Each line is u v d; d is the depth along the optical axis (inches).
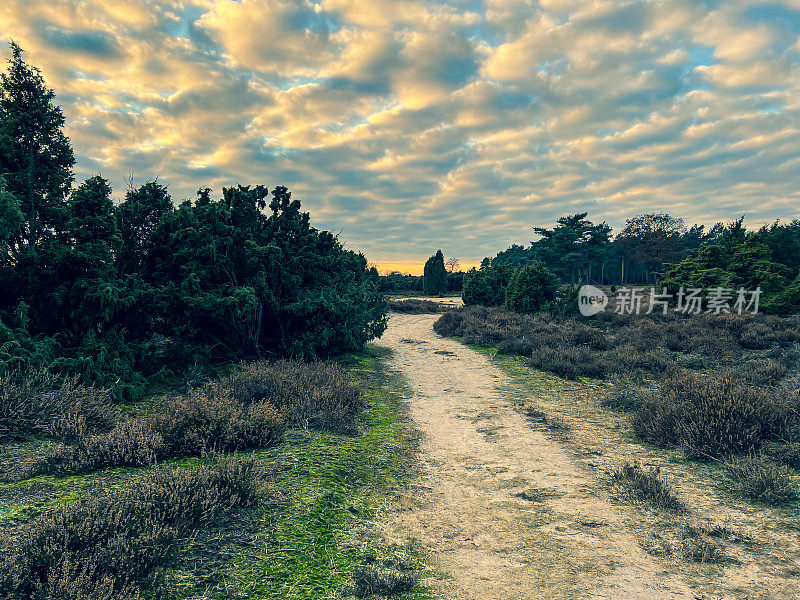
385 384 455.8
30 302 339.3
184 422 231.5
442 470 241.1
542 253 2652.6
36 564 112.0
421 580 138.9
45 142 370.6
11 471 186.4
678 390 318.3
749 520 175.9
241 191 538.6
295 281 543.2
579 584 136.6
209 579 125.9
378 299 729.0
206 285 457.1
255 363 418.9
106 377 318.3
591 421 327.6
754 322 711.7
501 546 162.1
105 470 193.5
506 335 721.6
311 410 303.0
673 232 2664.9
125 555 117.9
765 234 1100.5
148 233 450.9
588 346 633.0
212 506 155.4
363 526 172.1
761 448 237.3
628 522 178.7
